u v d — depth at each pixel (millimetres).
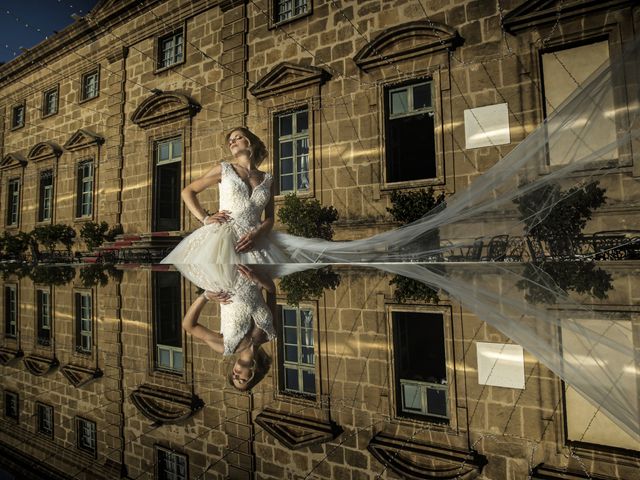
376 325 2293
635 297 2588
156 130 12828
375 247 8281
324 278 3742
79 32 14930
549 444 1461
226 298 2570
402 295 2965
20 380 1461
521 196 7289
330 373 1745
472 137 7953
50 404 1233
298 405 1479
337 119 9562
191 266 3914
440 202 7969
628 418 1274
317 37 9945
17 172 18000
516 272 4457
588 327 1921
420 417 1589
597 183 6742
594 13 7020
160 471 1095
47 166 16594
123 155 13766
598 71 7000
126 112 13828
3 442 1149
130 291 3266
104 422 1191
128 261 11383
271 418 1357
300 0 10430
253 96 10828
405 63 8750
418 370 4688
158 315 2348
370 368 1792
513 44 7719
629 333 1806
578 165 6945
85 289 3482
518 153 7504
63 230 14844
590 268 4719
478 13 8047
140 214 13195
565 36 7258
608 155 6746
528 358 1662
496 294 2906
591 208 6754
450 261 6844
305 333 2158
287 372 1698
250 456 1198
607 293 2824
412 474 1301
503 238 7352
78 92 15477
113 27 14117
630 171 6535
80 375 1504
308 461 1255
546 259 6496
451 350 1872
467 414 1580
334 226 9297
